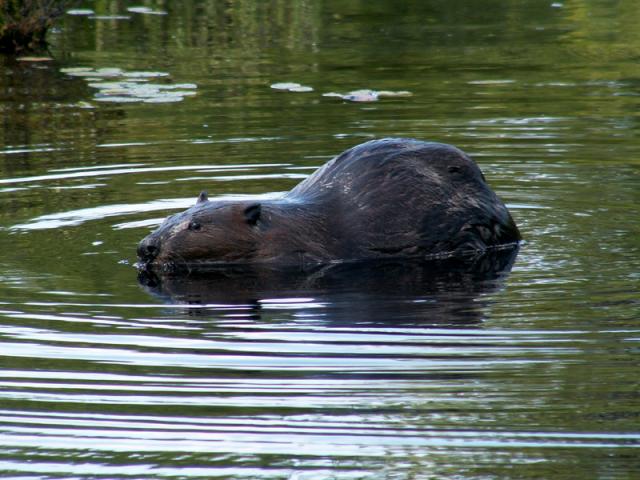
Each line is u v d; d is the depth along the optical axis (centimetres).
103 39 4266
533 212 2286
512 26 4456
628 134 2900
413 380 1441
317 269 1975
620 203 2333
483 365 1484
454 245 2053
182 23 4584
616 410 1344
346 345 1566
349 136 2900
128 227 2188
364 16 4712
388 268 1973
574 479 1191
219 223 2009
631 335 1580
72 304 1756
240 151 2781
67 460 1262
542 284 1836
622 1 4959
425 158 2109
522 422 1320
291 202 2075
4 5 4022
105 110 3244
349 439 1293
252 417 1350
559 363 1487
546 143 2823
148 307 1748
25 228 2178
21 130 3034
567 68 3716
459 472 1212
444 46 4103
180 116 3161
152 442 1295
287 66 3794
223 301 1784
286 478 1210
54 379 1462
